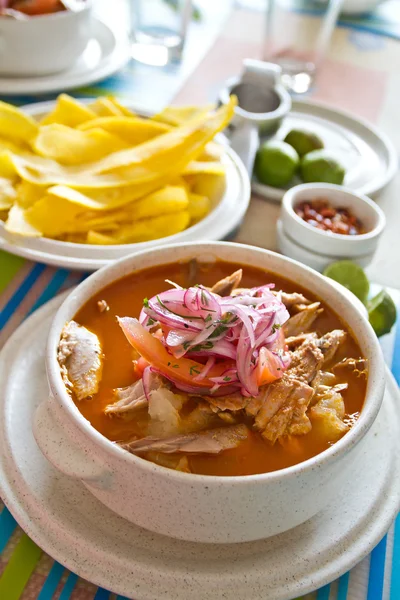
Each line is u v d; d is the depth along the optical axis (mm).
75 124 637
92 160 596
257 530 361
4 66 722
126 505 363
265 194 643
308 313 431
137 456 361
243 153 645
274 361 386
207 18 963
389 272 583
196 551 377
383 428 433
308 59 861
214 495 334
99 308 429
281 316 399
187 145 587
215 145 625
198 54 869
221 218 560
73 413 358
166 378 394
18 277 542
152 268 450
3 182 578
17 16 699
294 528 388
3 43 699
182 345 381
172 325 385
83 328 420
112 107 650
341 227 570
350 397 403
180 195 567
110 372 410
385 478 410
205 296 386
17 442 409
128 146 615
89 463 354
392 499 401
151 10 830
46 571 384
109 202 562
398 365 498
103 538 377
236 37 920
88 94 757
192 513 348
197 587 362
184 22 833
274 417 387
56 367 379
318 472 348
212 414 392
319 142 674
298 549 379
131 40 847
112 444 346
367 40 952
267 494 341
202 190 604
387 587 388
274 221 625
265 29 862
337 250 549
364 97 830
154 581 363
